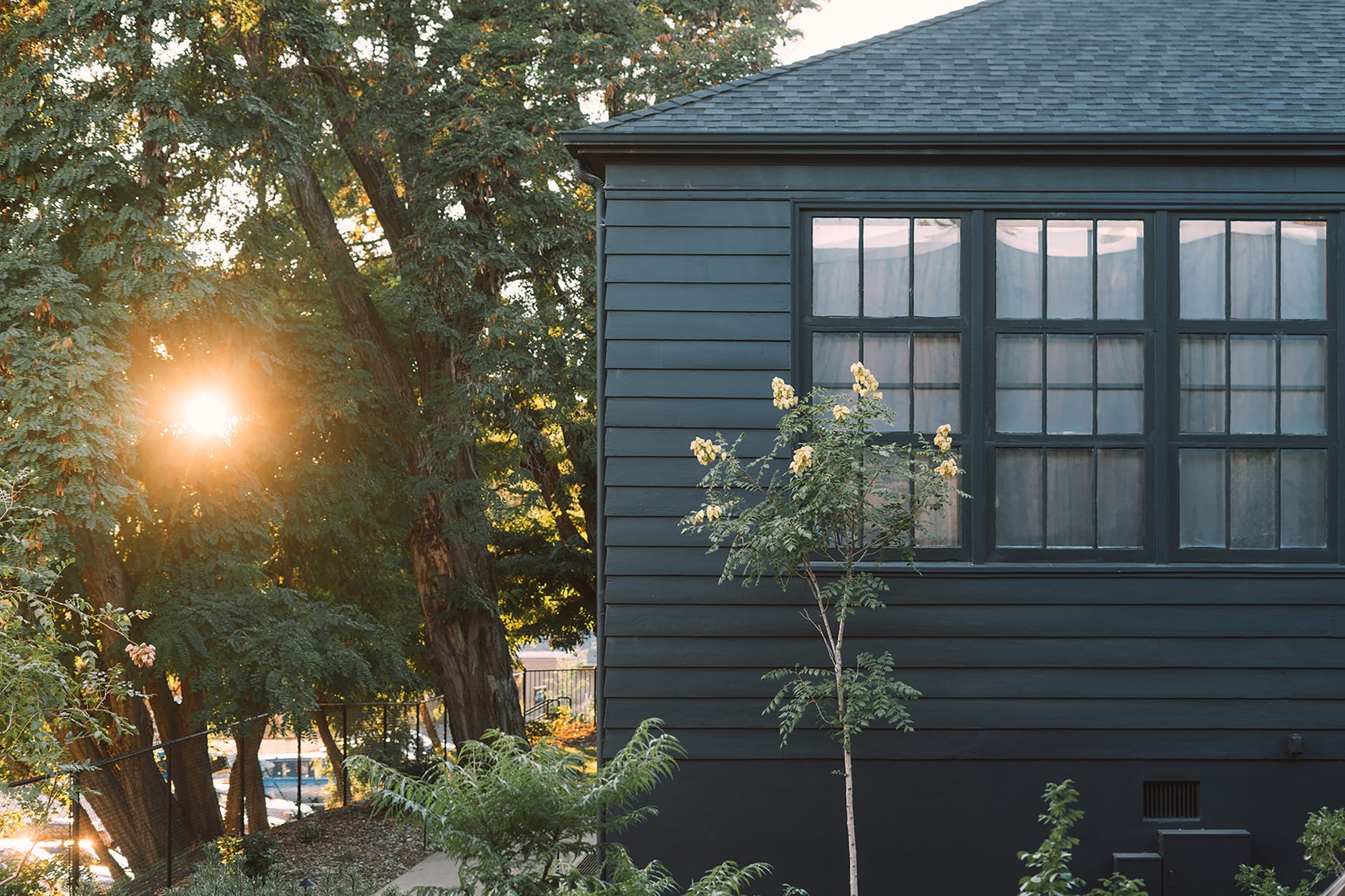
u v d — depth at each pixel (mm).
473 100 14180
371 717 16594
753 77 8539
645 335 7773
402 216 15836
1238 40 9008
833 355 7840
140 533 13102
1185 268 7848
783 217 7824
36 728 7730
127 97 11648
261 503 13430
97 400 10508
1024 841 7488
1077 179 7785
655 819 7484
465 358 14195
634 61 15219
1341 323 7785
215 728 12547
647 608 7605
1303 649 7613
